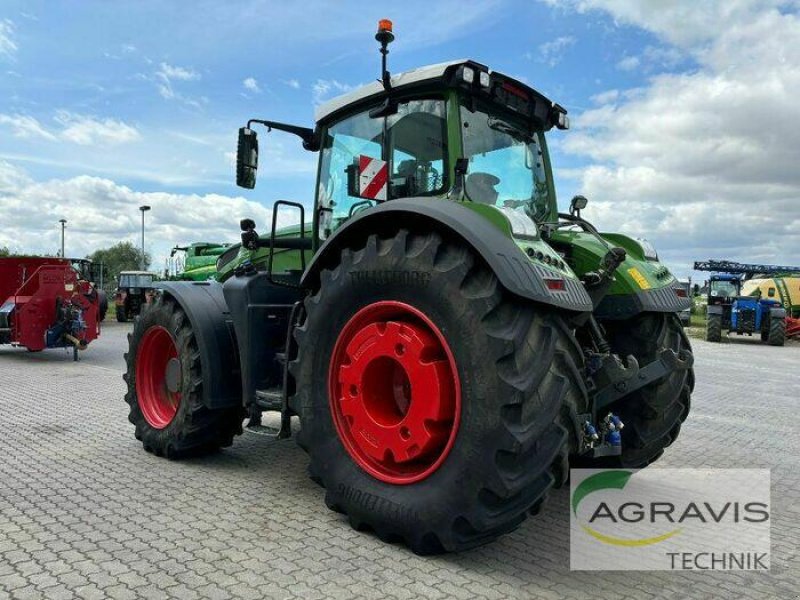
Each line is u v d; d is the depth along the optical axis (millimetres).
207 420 4574
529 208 4203
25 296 12219
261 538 3254
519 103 4027
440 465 2988
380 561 3002
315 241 4547
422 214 3059
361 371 3309
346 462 3398
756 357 14414
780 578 2975
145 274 23000
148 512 3621
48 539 3215
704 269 24703
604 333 3955
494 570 2943
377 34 3762
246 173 4551
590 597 2719
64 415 6426
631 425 3941
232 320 4461
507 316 2889
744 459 5090
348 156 4258
